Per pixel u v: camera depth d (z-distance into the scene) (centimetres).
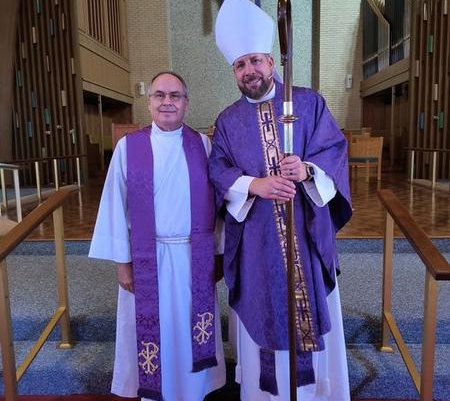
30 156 876
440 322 269
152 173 202
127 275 211
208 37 1155
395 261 387
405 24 931
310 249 192
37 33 843
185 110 204
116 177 205
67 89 862
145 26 1135
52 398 254
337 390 208
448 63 800
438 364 248
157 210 204
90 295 324
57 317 271
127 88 1137
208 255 209
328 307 204
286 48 145
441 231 423
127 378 219
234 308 210
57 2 835
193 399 215
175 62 1174
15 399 203
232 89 1167
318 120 190
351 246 414
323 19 1147
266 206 191
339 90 1173
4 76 813
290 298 160
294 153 186
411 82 836
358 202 610
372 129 1178
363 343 276
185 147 205
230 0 181
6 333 197
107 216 207
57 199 265
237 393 251
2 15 796
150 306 206
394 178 901
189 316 211
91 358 267
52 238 439
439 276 156
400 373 244
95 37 953
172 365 212
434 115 827
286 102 154
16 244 202
